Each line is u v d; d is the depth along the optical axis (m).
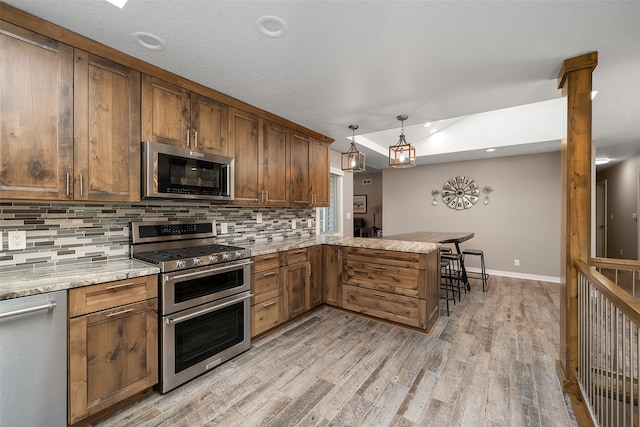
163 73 2.19
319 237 4.14
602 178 7.39
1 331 1.39
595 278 1.61
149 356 1.92
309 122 3.45
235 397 1.97
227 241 3.12
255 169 3.02
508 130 4.66
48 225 1.94
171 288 2.02
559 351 2.44
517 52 1.94
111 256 2.22
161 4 1.49
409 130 4.79
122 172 1.99
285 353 2.55
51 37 1.68
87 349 1.65
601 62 2.05
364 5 1.50
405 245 3.14
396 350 2.60
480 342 2.75
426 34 1.75
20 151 1.58
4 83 1.53
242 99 2.76
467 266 5.93
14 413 1.43
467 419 1.77
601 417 1.59
